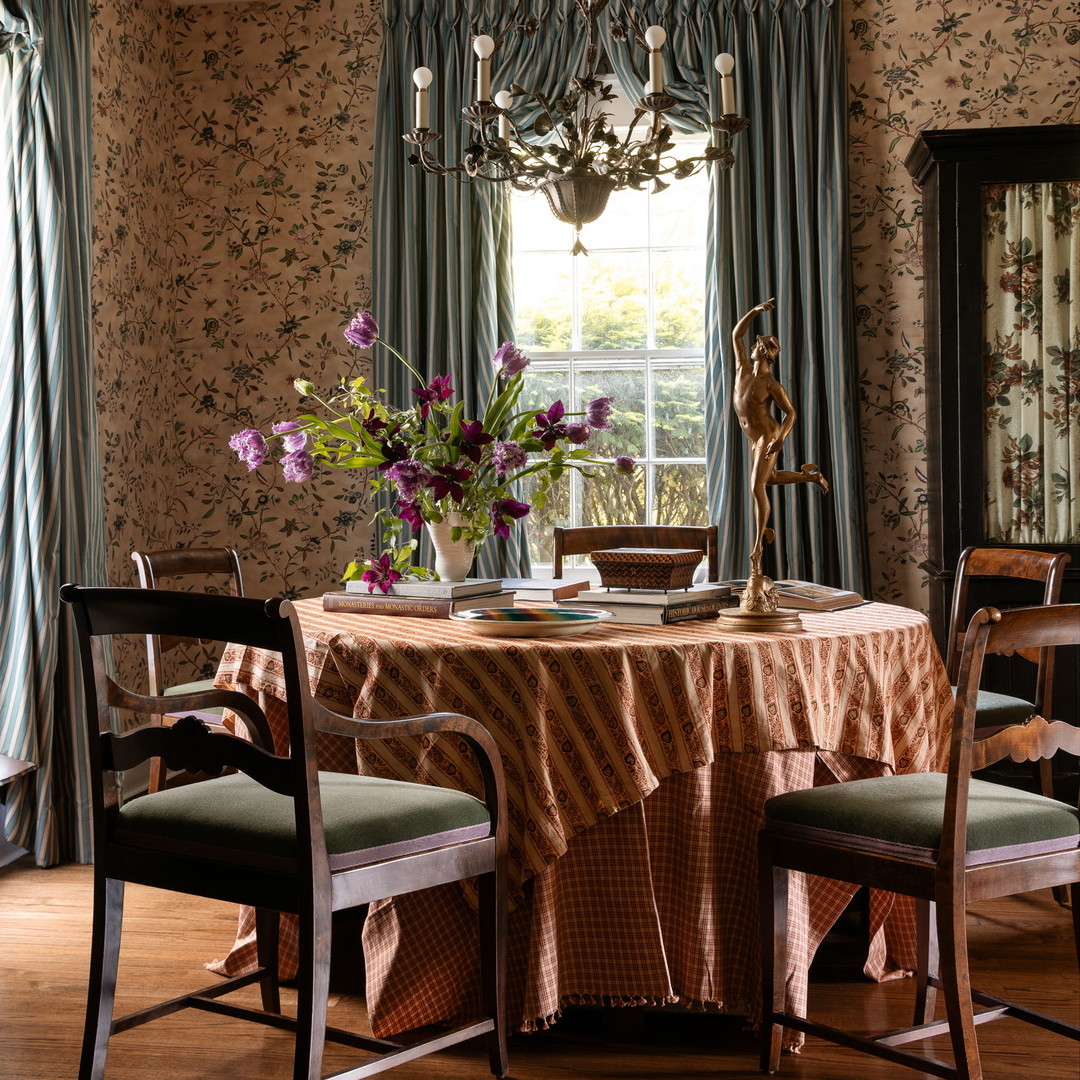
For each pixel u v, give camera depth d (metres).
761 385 2.36
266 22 4.50
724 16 4.13
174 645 3.12
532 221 4.54
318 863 1.64
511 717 2.08
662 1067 2.11
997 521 3.66
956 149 3.62
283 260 4.50
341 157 4.46
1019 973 2.53
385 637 2.21
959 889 1.75
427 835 1.82
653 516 4.52
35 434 3.33
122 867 1.86
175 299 4.55
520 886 2.07
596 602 2.48
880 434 4.21
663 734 2.10
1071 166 3.57
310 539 4.50
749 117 4.11
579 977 2.17
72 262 3.48
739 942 2.23
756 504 2.37
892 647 2.31
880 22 4.19
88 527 3.50
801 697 2.14
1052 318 3.61
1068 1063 2.10
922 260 4.15
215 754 1.71
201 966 2.57
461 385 4.18
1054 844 1.88
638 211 4.50
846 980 2.49
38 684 3.32
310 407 4.50
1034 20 4.12
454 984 2.21
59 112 3.42
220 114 4.53
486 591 2.65
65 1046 2.17
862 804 1.91
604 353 4.52
